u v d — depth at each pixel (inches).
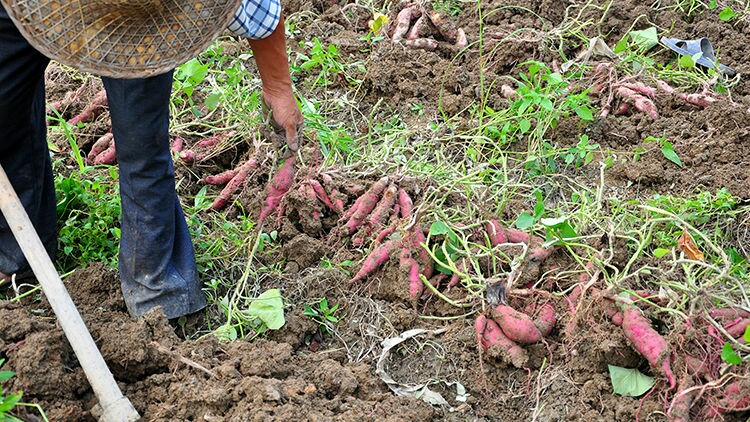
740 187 163.9
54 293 109.3
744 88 197.8
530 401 123.3
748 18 217.8
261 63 123.9
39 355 109.1
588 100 173.5
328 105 193.3
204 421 111.0
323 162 165.8
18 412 104.7
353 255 146.7
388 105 194.4
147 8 92.6
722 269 136.9
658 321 127.6
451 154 177.2
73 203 151.3
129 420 107.4
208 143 173.8
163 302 130.9
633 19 217.2
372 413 114.5
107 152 167.2
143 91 114.6
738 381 113.5
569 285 136.9
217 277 143.2
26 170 131.1
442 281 141.0
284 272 144.3
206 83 194.9
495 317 127.1
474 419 122.1
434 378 127.5
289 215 153.8
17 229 110.0
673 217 134.4
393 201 149.6
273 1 115.0
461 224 146.2
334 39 211.0
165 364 118.6
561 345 127.0
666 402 115.9
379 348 131.7
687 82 197.6
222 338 127.8
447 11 224.5
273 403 111.5
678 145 175.9
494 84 194.7
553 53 206.4
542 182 169.6
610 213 156.9
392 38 206.7
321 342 134.1
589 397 120.6
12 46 112.9
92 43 94.1
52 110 169.8
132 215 126.3
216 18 98.0
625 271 129.0
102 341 117.8
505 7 214.1
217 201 159.8
